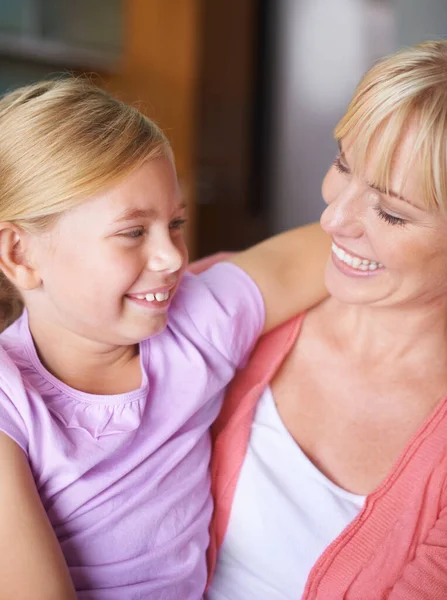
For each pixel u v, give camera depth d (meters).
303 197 4.92
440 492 0.97
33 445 0.89
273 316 1.12
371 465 1.03
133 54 4.21
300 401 1.10
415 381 1.07
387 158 0.89
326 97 4.82
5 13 3.61
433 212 0.91
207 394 1.03
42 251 0.91
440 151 0.87
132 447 0.96
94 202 0.88
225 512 1.05
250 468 1.05
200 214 4.68
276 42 4.74
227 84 4.66
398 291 0.99
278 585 1.01
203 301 1.06
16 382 0.90
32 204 0.89
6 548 0.82
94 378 0.98
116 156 0.88
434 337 1.08
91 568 0.91
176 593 0.96
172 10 4.31
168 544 0.96
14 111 0.94
